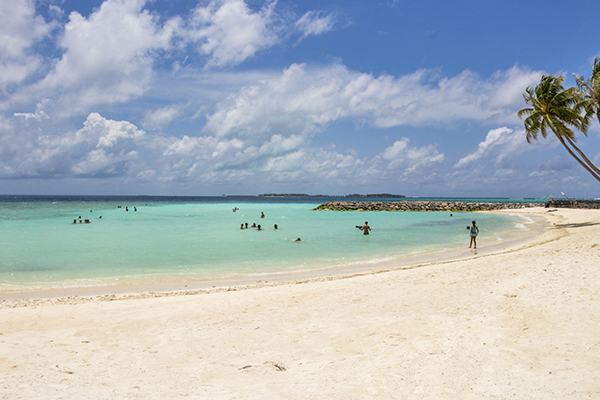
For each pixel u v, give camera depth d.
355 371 5.46
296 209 71.50
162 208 71.88
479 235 28.80
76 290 12.17
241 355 6.37
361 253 19.98
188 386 5.23
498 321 7.00
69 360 6.27
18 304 10.06
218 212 59.03
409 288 10.26
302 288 11.25
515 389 4.59
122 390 5.12
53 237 26.00
